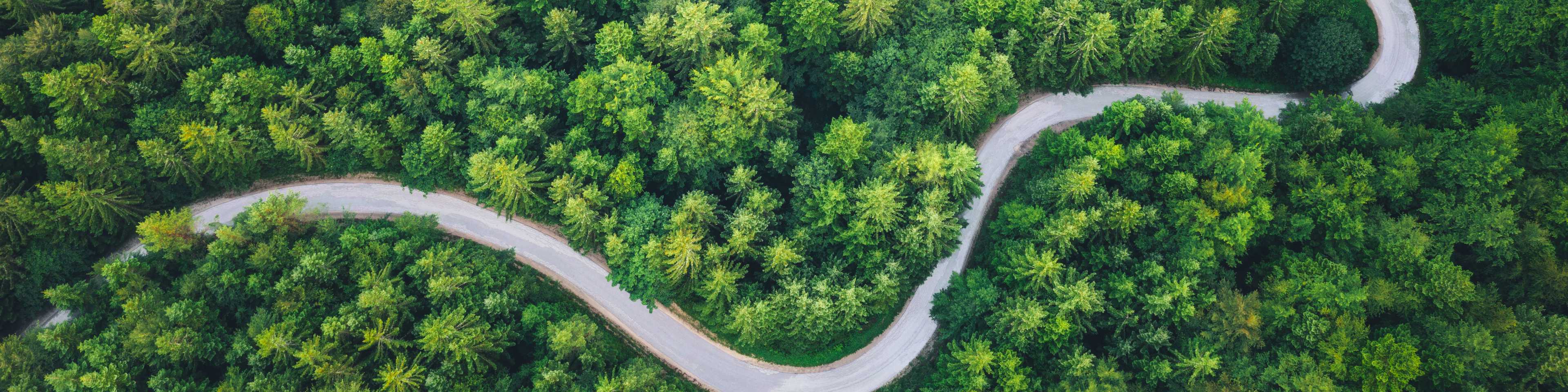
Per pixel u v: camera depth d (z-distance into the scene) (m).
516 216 90.00
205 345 71.38
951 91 78.06
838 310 75.62
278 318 72.31
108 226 80.25
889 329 84.94
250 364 70.25
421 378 69.94
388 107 84.12
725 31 82.00
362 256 76.25
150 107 79.06
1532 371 66.88
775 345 84.44
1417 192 76.69
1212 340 70.75
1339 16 93.75
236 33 84.31
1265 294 72.81
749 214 76.12
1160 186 78.06
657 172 83.56
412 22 81.75
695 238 74.38
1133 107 79.44
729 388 84.25
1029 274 72.75
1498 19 83.06
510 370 78.44
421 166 83.69
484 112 81.06
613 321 86.44
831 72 87.75
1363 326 69.31
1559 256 72.56
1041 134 86.69
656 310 86.56
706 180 83.00
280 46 84.00
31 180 80.31
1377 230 73.81
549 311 81.12
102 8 84.88
